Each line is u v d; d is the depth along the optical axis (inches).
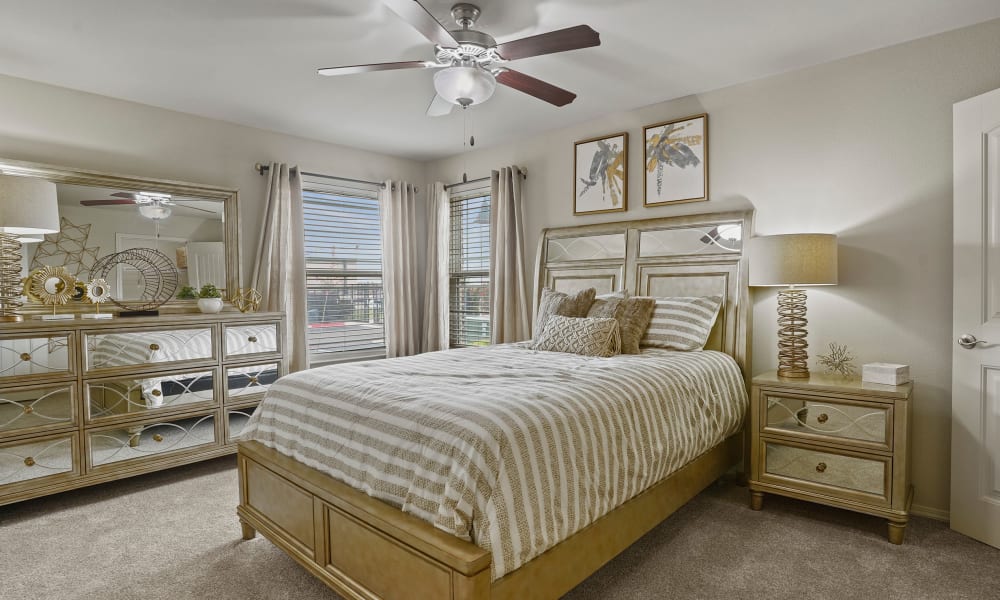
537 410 70.0
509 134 175.6
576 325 125.2
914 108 108.8
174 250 146.6
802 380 108.0
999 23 99.6
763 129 129.3
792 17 99.4
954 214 99.5
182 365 131.3
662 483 91.0
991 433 94.3
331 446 79.6
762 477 109.3
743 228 130.4
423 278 211.2
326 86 131.7
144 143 142.8
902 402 94.0
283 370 151.3
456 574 55.6
